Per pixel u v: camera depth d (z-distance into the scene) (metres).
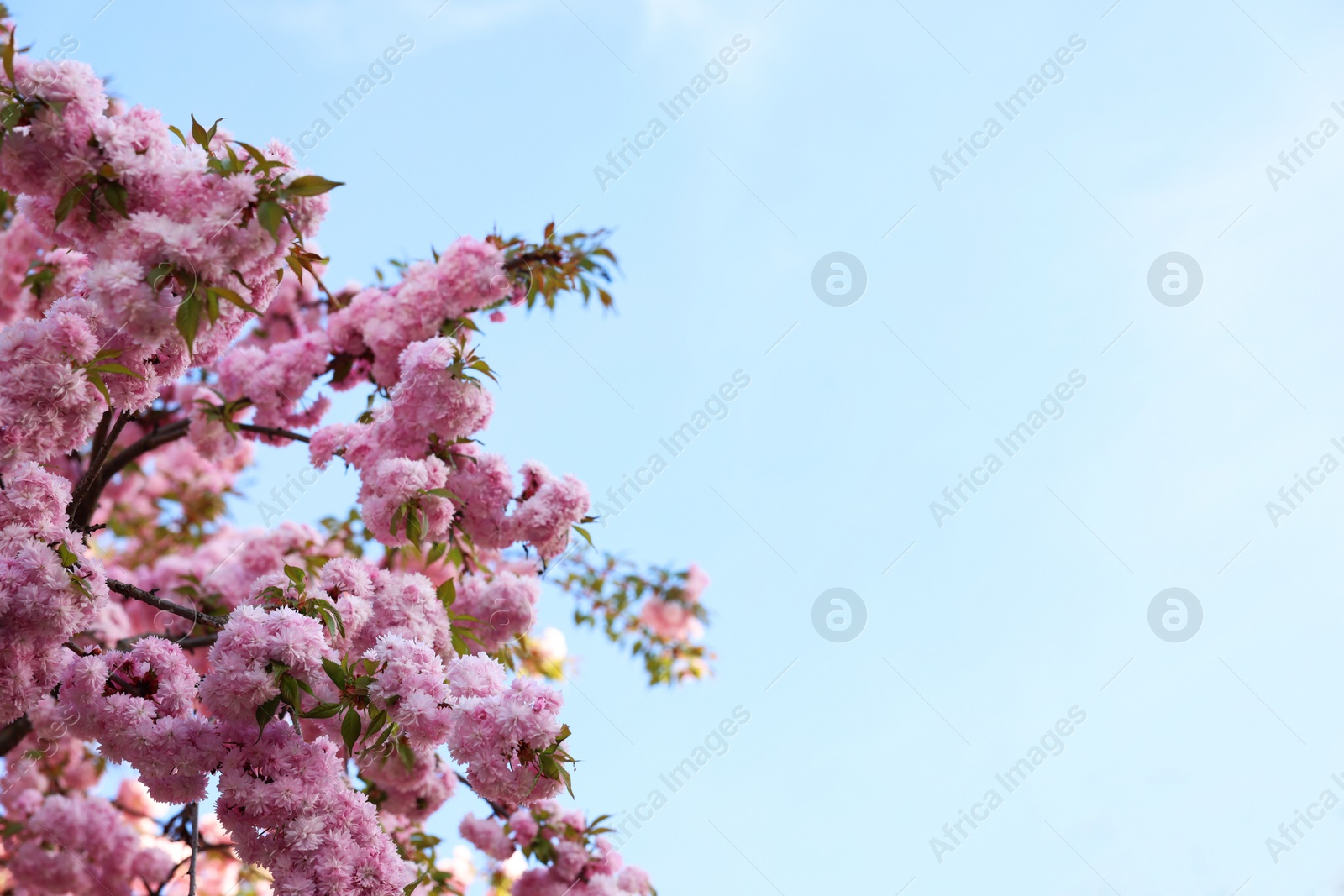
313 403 5.38
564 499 4.51
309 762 2.85
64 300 2.85
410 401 4.09
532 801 2.87
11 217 4.97
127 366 2.99
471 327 4.73
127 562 6.79
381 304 4.99
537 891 4.77
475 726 2.76
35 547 2.63
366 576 3.55
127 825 5.52
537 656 6.29
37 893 5.09
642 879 4.97
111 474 4.75
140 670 2.89
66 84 2.74
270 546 5.66
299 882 2.68
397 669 2.82
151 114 2.99
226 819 2.79
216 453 5.04
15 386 2.70
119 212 2.84
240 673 2.70
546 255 4.80
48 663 2.72
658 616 6.97
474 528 4.49
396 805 4.72
